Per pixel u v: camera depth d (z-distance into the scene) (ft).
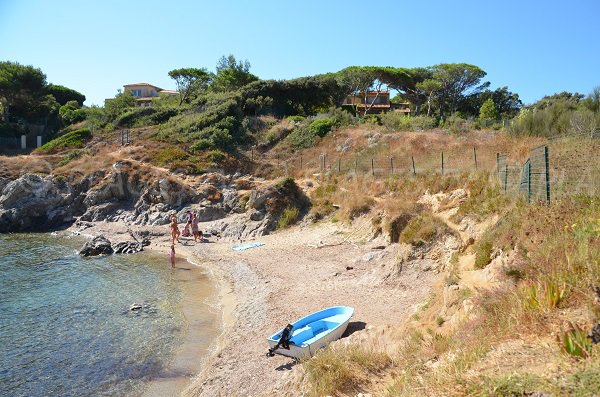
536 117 92.63
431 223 64.85
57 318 59.31
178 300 67.92
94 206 140.05
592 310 20.35
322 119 176.45
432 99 230.27
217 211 127.13
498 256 38.55
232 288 73.20
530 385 17.10
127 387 41.73
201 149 160.97
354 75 215.31
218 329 56.08
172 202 132.16
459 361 22.35
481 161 85.10
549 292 22.91
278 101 209.67
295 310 57.26
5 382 42.06
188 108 208.23
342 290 62.54
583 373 16.63
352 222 96.32
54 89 278.87
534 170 47.75
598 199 34.55
